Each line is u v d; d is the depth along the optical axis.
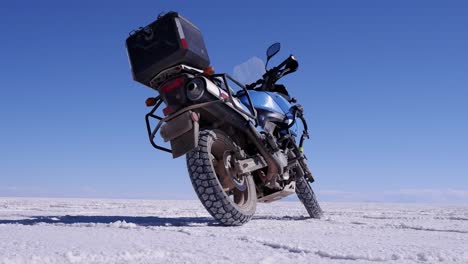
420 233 2.76
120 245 1.77
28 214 4.62
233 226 3.12
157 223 3.24
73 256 1.41
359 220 4.15
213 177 3.05
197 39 3.13
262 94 3.85
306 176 4.46
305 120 4.30
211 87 3.08
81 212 5.20
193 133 3.00
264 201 4.00
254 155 3.59
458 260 1.60
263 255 1.60
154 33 3.03
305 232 2.68
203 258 1.49
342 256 1.61
